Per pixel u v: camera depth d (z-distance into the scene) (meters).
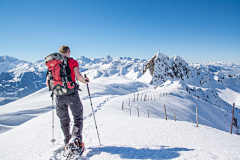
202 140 5.21
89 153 2.77
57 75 2.53
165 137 5.49
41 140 4.98
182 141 4.89
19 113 47.69
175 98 59.12
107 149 2.95
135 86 137.50
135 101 39.94
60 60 2.54
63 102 2.70
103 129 6.86
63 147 3.14
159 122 9.91
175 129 7.47
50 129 7.98
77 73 2.63
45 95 100.19
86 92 79.81
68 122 2.96
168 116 36.81
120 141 4.46
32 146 4.05
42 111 51.44
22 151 3.57
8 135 9.01
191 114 47.31
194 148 3.01
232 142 5.21
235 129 58.66
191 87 117.69
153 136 5.57
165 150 2.78
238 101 168.75
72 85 2.58
